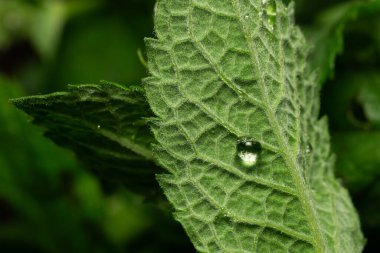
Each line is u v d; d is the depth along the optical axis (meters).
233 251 0.11
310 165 0.11
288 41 0.11
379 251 0.14
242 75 0.11
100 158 0.12
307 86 0.12
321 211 0.11
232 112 0.11
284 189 0.11
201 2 0.11
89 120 0.11
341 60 0.14
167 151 0.11
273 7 0.11
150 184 0.12
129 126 0.11
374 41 0.14
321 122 0.12
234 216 0.11
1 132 0.14
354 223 0.12
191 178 0.11
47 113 0.11
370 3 0.13
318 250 0.11
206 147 0.11
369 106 0.13
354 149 0.13
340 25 0.13
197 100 0.11
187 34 0.11
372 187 0.13
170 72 0.11
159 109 0.11
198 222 0.11
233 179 0.11
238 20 0.11
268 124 0.11
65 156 0.14
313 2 0.14
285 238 0.11
